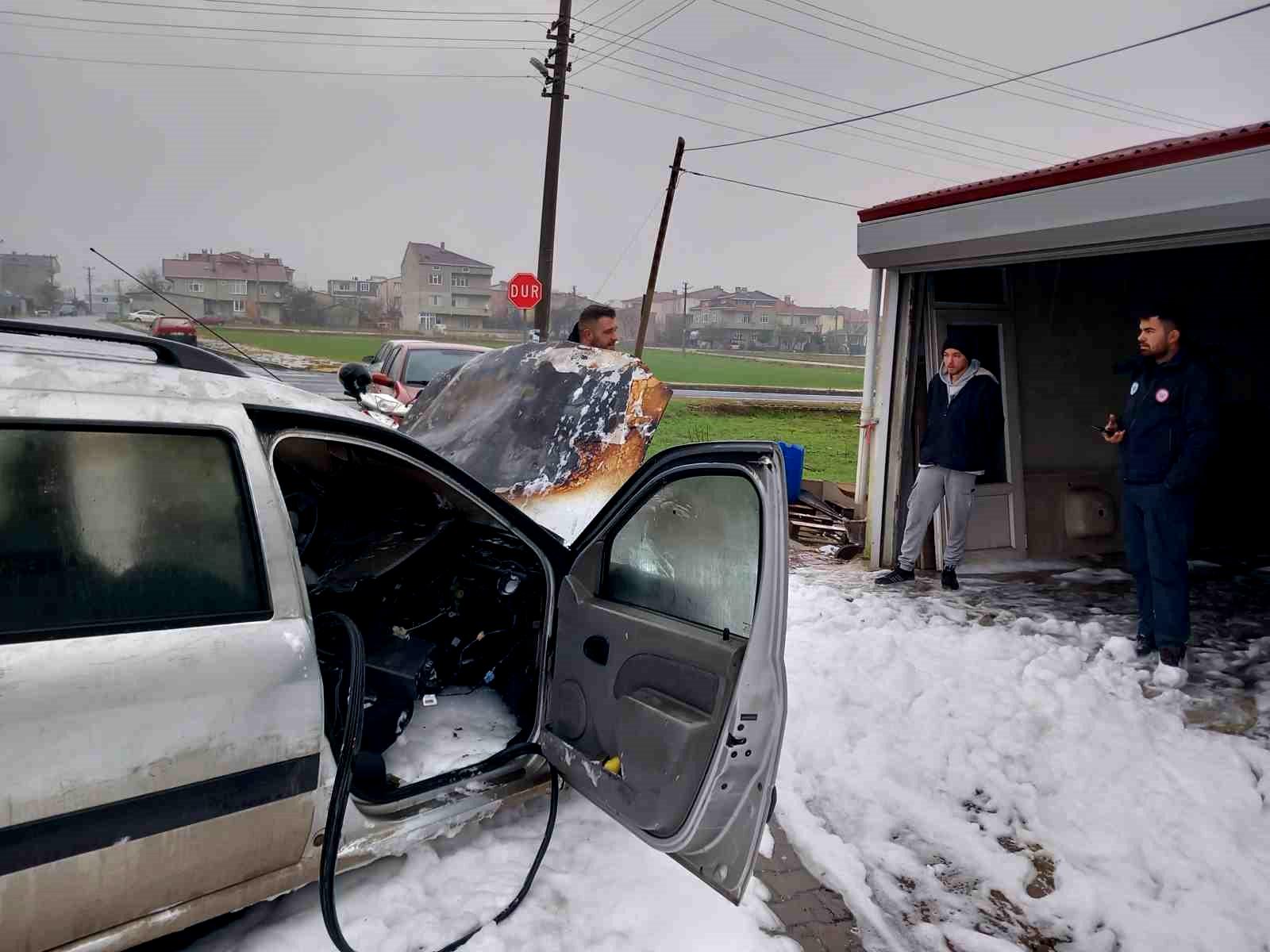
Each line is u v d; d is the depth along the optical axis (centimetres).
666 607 268
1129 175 517
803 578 674
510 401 456
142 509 205
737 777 227
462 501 311
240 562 218
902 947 264
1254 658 516
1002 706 421
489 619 323
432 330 11469
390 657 285
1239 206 468
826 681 447
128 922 197
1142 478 482
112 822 188
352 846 241
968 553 718
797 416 2712
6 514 187
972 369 621
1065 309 770
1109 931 274
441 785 269
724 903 272
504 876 275
